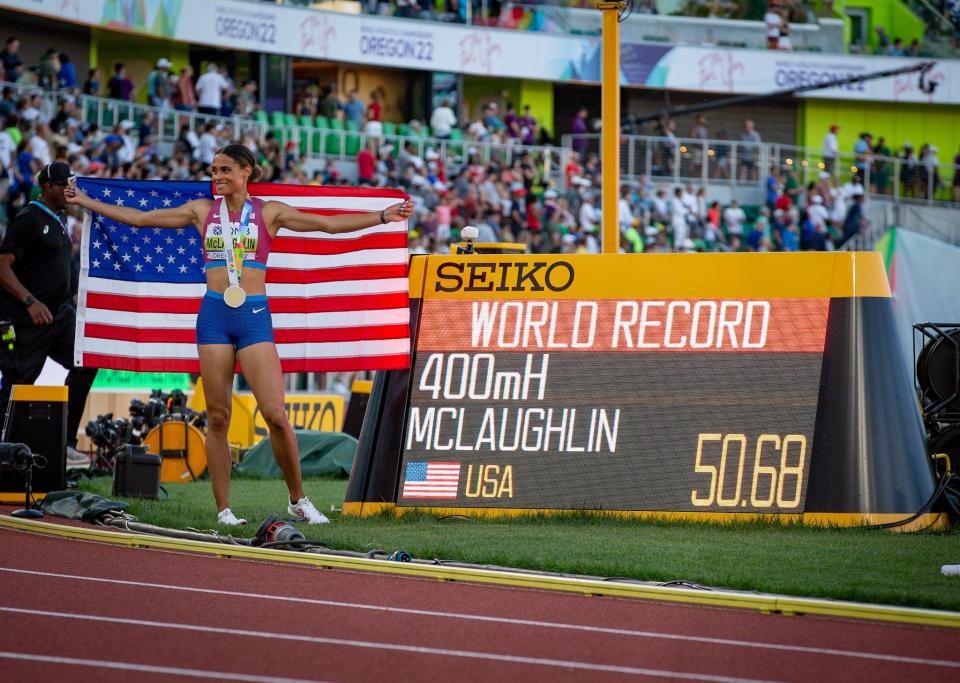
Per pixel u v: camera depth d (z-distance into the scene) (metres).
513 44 77.50
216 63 70.12
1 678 9.58
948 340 19.25
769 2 82.44
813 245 70.06
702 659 10.56
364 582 13.77
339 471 27.75
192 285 19.02
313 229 17.62
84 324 18.73
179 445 26.47
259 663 10.13
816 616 12.36
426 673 9.95
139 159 51.03
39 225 22.59
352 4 73.06
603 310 18.66
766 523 17.48
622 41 79.56
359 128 67.50
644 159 70.75
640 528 17.48
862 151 77.94
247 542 16.20
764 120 83.44
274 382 17.53
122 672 9.80
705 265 18.47
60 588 13.00
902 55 83.38
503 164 67.00
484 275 19.14
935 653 10.87
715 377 18.11
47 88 53.25
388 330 18.81
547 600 12.96
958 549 15.69
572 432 18.38
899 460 17.36
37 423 19.84
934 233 73.56
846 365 17.70
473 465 18.53
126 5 63.41
